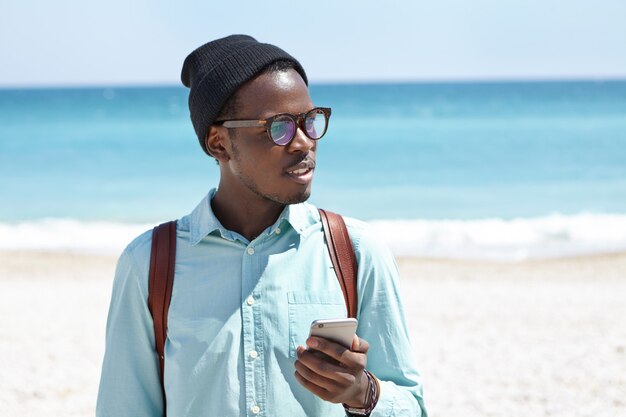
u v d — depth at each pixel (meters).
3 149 40.72
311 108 2.21
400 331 2.26
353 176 29.70
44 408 6.15
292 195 2.18
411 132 47.59
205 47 2.31
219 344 2.17
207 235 2.26
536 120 56.72
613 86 137.75
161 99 101.38
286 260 2.23
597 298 10.18
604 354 7.47
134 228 17.89
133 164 34.03
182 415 2.17
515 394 6.38
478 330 8.50
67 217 21.02
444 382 6.71
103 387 2.28
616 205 21.53
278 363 2.15
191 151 38.69
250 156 2.17
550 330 8.46
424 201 23.41
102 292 10.81
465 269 12.61
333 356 1.94
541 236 16.09
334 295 2.22
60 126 54.97
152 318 2.26
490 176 29.16
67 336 8.41
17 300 10.23
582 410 5.98
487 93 108.25
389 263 2.32
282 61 2.23
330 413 2.19
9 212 22.09
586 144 39.38
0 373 7.04
